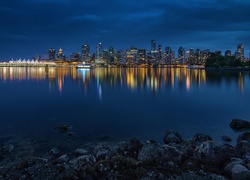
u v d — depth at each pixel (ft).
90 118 114.52
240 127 92.73
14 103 162.40
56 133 87.45
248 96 199.41
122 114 124.67
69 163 54.60
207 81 372.79
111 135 85.40
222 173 47.98
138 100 177.37
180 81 373.81
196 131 90.79
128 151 60.29
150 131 90.94
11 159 62.39
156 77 487.61
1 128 94.43
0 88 263.90
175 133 78.07
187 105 154.51
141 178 45.37
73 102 167.63
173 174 46.85
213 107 146.82
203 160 52.70
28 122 105.40
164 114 124.47
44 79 422.41
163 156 53.26
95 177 46.70
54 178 46.75
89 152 67.31
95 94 213.66
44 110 136.46
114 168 48.88
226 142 76.28
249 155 54.44
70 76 526.57
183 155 55.67
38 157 60.34
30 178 47.03
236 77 470.80
